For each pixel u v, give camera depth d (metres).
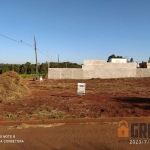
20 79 13.62
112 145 5.16
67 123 7.15
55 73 38.69
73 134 6.01
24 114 8.11
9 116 7.76
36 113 8.22
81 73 38.53
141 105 9.77
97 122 7.21
